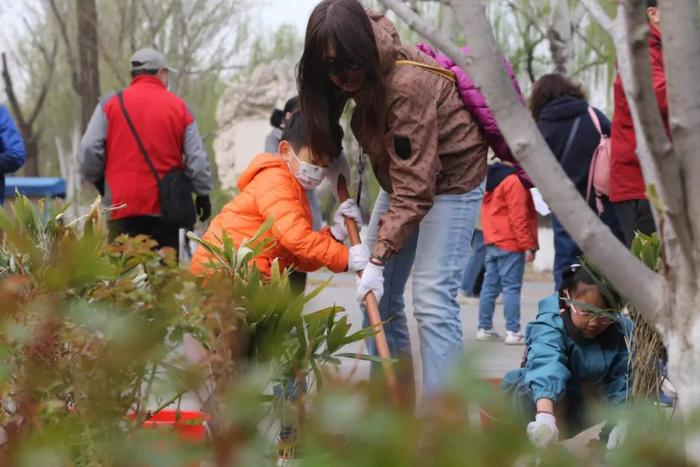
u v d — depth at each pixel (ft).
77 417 7.52
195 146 27.45
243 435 6.57
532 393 15.66
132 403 7.81
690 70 7.76
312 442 5.65
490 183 32.32
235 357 9.05
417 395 5.72
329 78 15.97
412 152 16.28
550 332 16.03
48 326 7.87
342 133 16.85
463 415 5.23
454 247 17.26
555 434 5.56
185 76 126.72
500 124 8.07
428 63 16.90
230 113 118.83
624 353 16.05
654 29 17.12
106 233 10.26
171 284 8.60
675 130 7.86
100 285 8.67
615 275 8.34
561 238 24.58
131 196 27.02
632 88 7.79
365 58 15.42
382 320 18.12
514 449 5.15
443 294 17.24
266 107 117.39
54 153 185.16
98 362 7.63
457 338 17.29
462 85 17.13
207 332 8.59
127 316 7.94
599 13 8.97
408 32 101.24
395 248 16.38
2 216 10.11
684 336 8.27
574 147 24.40
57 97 154.71
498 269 32.81
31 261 9.00
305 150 17.03
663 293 8.38
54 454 6.77
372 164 17.62
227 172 118.83
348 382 5.87
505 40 96.94
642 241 14.06
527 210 32.07
